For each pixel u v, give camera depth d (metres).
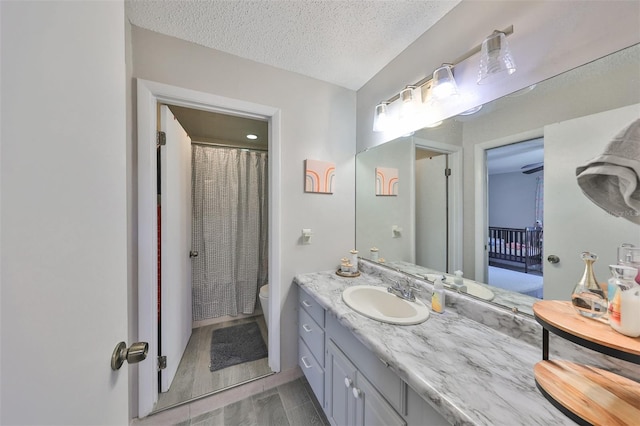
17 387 0.25
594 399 0.49
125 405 0.54
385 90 1.58
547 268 0.80
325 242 1.77
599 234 0.69
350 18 1.18
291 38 1.32
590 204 0.71
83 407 0.37
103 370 0.44
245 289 2.58
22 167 0.27
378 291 1.35
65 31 0.35
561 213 0.77
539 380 0.55
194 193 2.36
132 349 0.53
